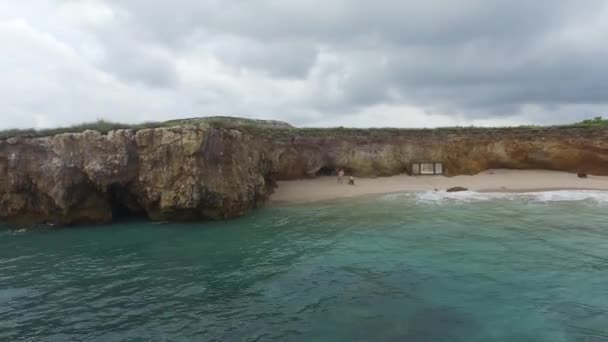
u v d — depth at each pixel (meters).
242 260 15.47
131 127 24.36
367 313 10.81
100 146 21.80
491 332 9.69
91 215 22.23
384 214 23.53
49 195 21.47
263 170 29.58
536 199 26.73
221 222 22.20
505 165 35.91
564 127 37.09
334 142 36.56
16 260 15.78
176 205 21.25
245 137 27.25
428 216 22.53
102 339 9.76
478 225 20.08
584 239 17.11
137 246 17.56
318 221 22.17
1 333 10.10
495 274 13.28
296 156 34.88
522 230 18.88
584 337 9.39
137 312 11.15
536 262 14.34
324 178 35.59
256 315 10.86
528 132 36.47
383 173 36.25
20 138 22.56
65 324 10.53
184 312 11.11
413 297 11.73
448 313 10.68
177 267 14.75
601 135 34.47
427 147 36.59
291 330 10.01
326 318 10.60
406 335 9.65
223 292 12.42
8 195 22.03
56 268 14.79
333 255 15.84
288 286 12.80
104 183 21.56
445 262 14.59
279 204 27.80
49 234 20.08
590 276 12.92
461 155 36.03
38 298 12.15
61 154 21.67
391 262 14.80
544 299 11.34
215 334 9.90
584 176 32.78
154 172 21.69
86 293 12.47
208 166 22.17
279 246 17.30
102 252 16.75
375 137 37.31
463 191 30.27
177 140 21.62
